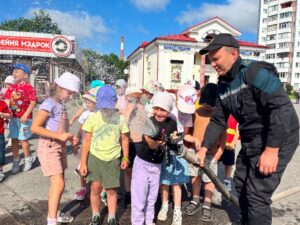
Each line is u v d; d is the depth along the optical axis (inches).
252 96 94.3
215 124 114.3
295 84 3029.0
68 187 177.5
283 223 140.9
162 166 134.4
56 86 126.2
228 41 95.3
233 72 96.8
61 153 126.7
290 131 97.0
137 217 126.0
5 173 199.6
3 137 183.2
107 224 133.3
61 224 132.9
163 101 121.7
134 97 156.0
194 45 1182.9
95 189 127.1
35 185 178.4
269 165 89.6
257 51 1251.8
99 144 123.3
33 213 142.3
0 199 157.6
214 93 142.0
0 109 178.7
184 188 181.8
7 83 249.8
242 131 103.3
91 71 1870.1
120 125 126.8
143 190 124.9
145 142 123.0
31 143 286.2
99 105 127.2
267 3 3287.4
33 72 711.1
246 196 102.4
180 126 142.3
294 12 3009.4
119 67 2598.4
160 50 1176.2
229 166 177.3
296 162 251.0
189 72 1197.7
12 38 677.9
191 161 108.4
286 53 3095.5
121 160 138.1
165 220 139.6
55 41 698.8
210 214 141.6
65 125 129.8
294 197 173.2
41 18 1526.8
